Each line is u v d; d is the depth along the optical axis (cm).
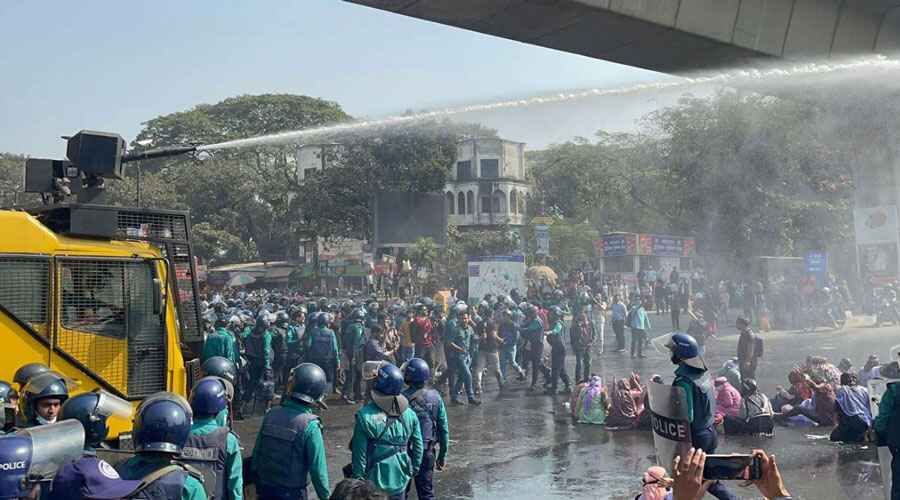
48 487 340
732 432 1166
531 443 1183
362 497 333
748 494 831
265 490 547
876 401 597
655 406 440
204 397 502
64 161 834
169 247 746
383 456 609
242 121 6312
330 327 1750
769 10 1584
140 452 362
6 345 642
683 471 316
